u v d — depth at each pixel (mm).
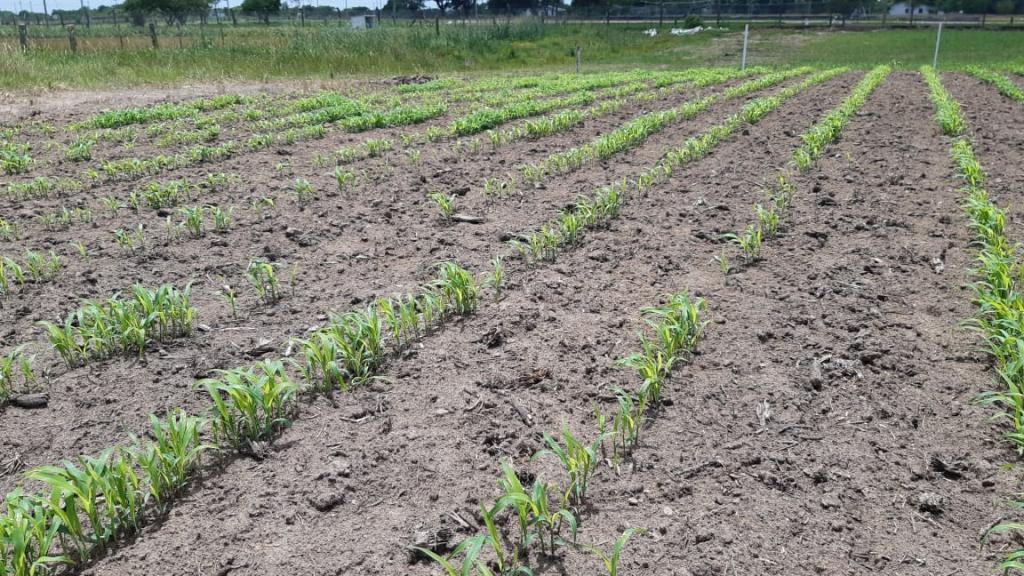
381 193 8078
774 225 6562
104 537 2965
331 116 13195
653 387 3910
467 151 10344
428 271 5785
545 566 2861
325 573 2840
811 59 32125
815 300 5188
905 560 2873
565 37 39812
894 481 3324
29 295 5371
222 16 74562
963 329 4711
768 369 4270
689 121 12758
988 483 3281
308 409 3916
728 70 25312
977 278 5500
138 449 3182
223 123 12914
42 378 4227
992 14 74500
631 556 2898
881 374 4211
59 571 2850
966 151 9070
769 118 13016
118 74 19719
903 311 5012
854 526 3057
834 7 66438
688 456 3508
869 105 14594
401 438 3670
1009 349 3982
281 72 22859
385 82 21156
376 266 5930
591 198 7715
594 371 4273
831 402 3943
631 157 9758
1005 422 3721
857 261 5922
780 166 9141
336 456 3545
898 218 7008
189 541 3008
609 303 5176
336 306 5156
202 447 3348
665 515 3127
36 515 2746
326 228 6852
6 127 12273
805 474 3379
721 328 4773
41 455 3553
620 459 3492
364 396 4039
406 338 4625
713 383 4129
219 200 7832
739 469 3416
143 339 4461
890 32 46656
